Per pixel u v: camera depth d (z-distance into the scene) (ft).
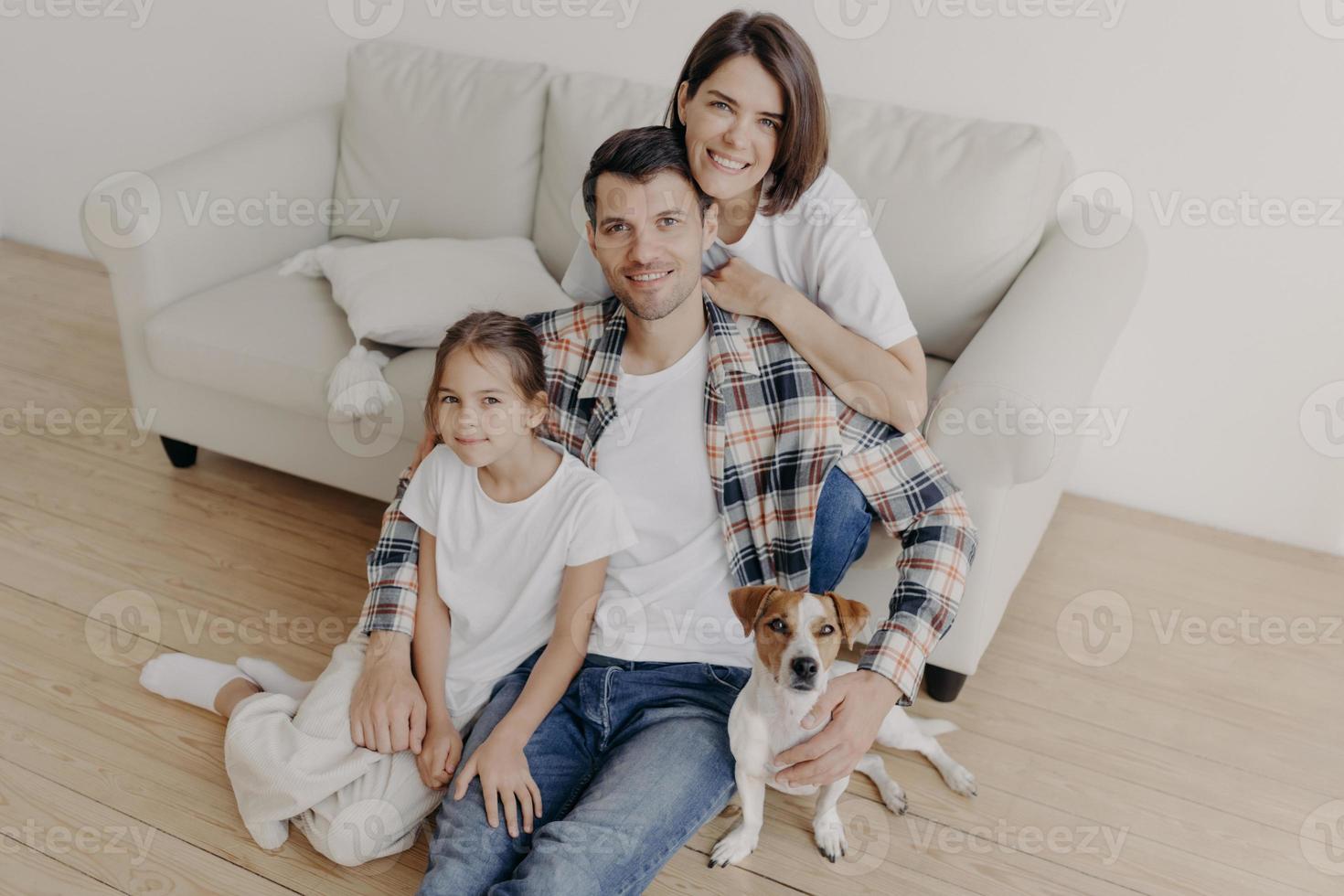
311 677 5.93
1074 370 5.27
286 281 7.39
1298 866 5.05
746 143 4.65
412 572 5.20
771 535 4.99
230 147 7.52
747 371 4.95
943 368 6.52
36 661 5.90
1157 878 4.97
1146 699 6.02
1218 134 6.61
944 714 5.85
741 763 4.65
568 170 7.21
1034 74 6.87
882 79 7.25
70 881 4.72
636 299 4.68
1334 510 7.18
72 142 10.17
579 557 4.91
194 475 7.64
